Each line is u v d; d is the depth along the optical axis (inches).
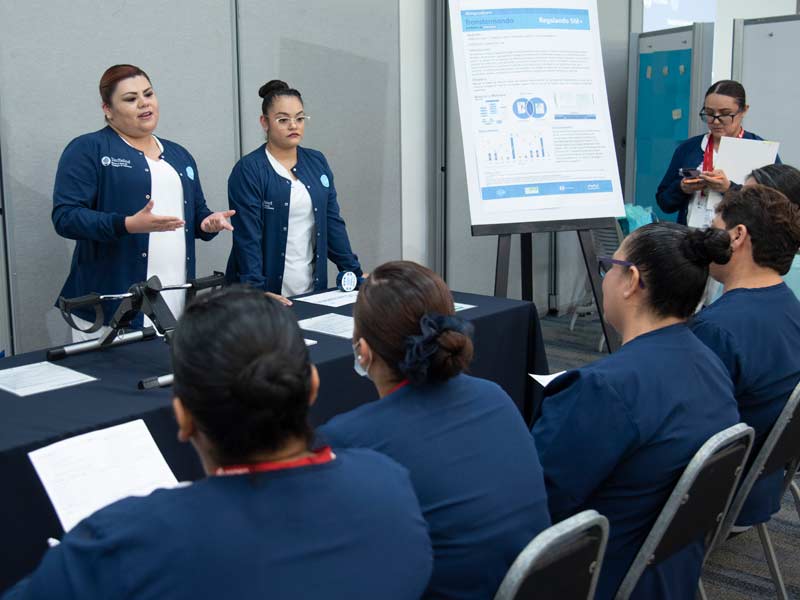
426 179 179.3
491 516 43.9
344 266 122.3
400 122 169.3
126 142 98.4
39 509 55.7
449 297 48.5
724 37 252.4
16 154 111.0
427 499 43.4
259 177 112.7
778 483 74.1
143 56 123.6
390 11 161.5
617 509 55.5
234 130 138.1
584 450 53.3
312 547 31.1
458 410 46.3
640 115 205.2
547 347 189.9
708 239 56.4
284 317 33.8
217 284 82.5
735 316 69.2
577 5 143.0
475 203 135.0
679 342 56.9
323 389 76.7
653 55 198.7
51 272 116.5
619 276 58.8
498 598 40.8
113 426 59.6
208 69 132.5
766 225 70.8
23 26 109.7
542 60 139.6
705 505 56.6
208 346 31.9
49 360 76.7
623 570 55.9
